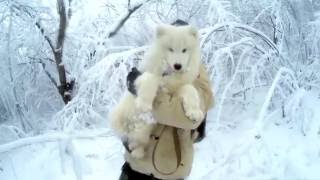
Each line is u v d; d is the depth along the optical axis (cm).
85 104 319
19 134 334
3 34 352
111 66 326
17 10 344
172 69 148
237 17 336
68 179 269
